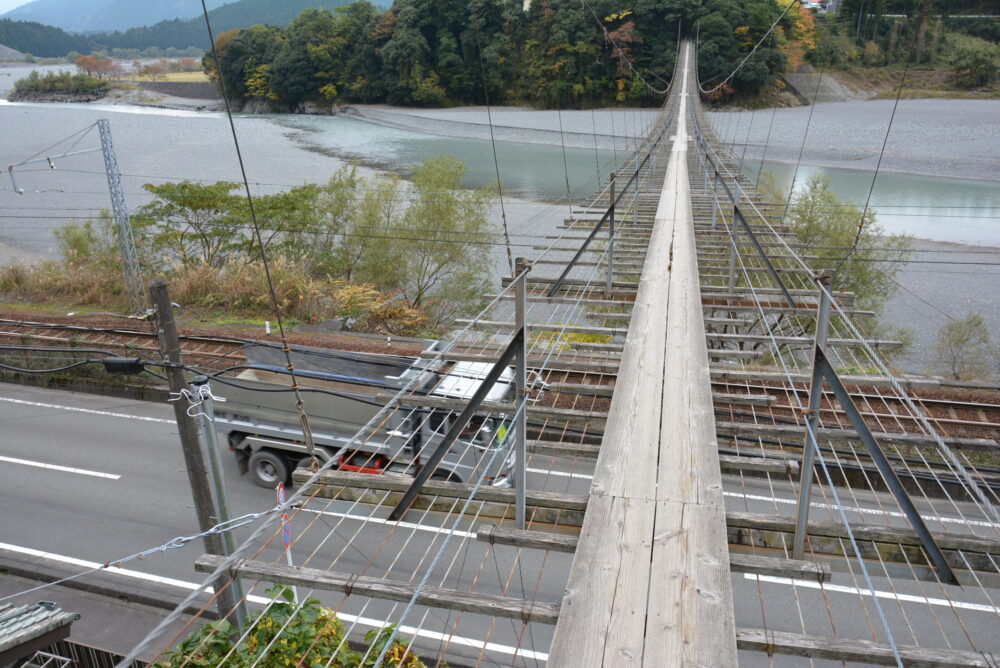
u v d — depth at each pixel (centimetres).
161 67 15875
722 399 603
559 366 661
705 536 363
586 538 361
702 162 2114
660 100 7288
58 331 1702
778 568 337
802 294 916
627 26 7100
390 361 1022
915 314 2530
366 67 8669
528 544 361
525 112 7612
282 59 9019
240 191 3806
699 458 437
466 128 7050
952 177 4519
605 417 550
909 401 430
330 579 323
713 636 299
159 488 1077
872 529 373
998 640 724
